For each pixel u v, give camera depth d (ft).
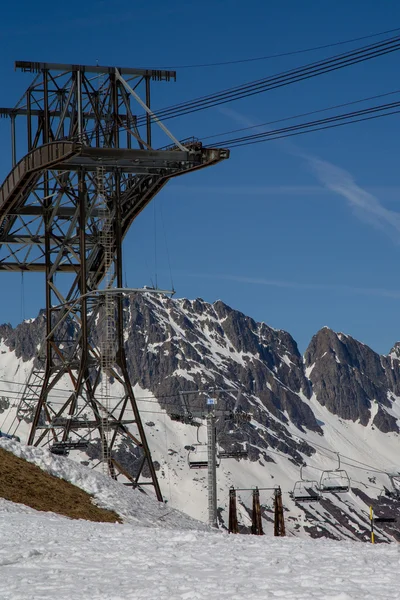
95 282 437.17
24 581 92.43
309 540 139.95
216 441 407.44
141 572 98.27
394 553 114.62
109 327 404.16
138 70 405.80
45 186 420.77
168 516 299.79
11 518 183.93
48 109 403.34
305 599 79.15
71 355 419.54
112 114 402.72
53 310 432.25
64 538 138.41
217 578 92.94
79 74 394.93
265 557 110.01
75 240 424.87
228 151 364.58
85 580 92.84
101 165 380.58
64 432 410.11
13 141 420.36
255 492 390.01
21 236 440.86
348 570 97.66
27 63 392.47
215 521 375.04
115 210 402.52
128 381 408.87
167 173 383.24
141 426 408.46
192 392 428.15
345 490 433.89
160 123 381.19
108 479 313.73
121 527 168.14
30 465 294.46
